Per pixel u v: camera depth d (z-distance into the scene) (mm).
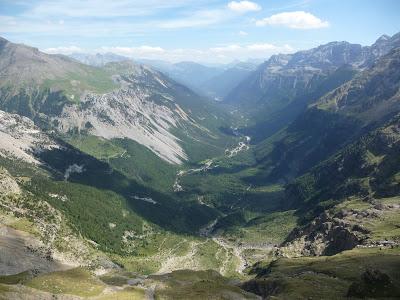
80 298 163000
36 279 177250
